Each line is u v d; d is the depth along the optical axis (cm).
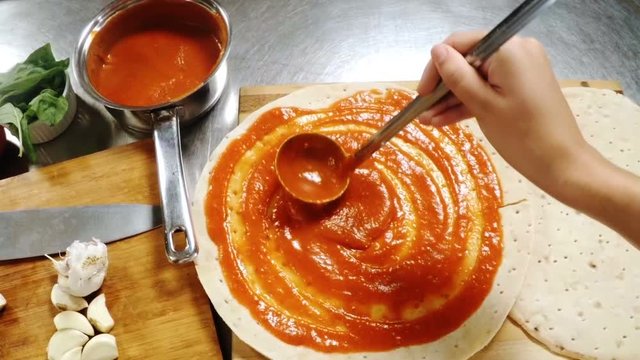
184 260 38
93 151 48
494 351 38
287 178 43
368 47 55
